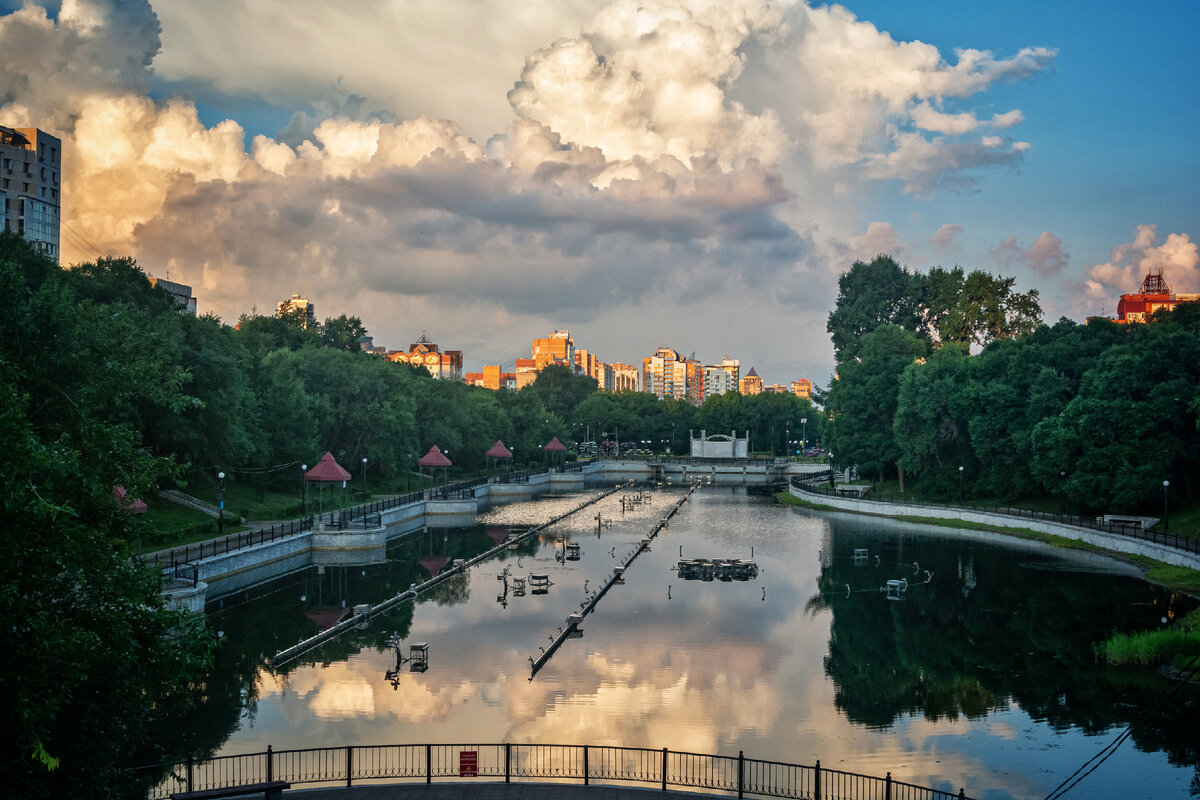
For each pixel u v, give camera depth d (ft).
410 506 364.58
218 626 185.68
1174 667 151.23
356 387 421.18
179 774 106.93
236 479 343.26
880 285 581.12
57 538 69.97
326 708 134.31
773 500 490.08
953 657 163.12
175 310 332.19
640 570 258.78
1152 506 305.94
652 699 139.74
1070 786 107.04
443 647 169.99
